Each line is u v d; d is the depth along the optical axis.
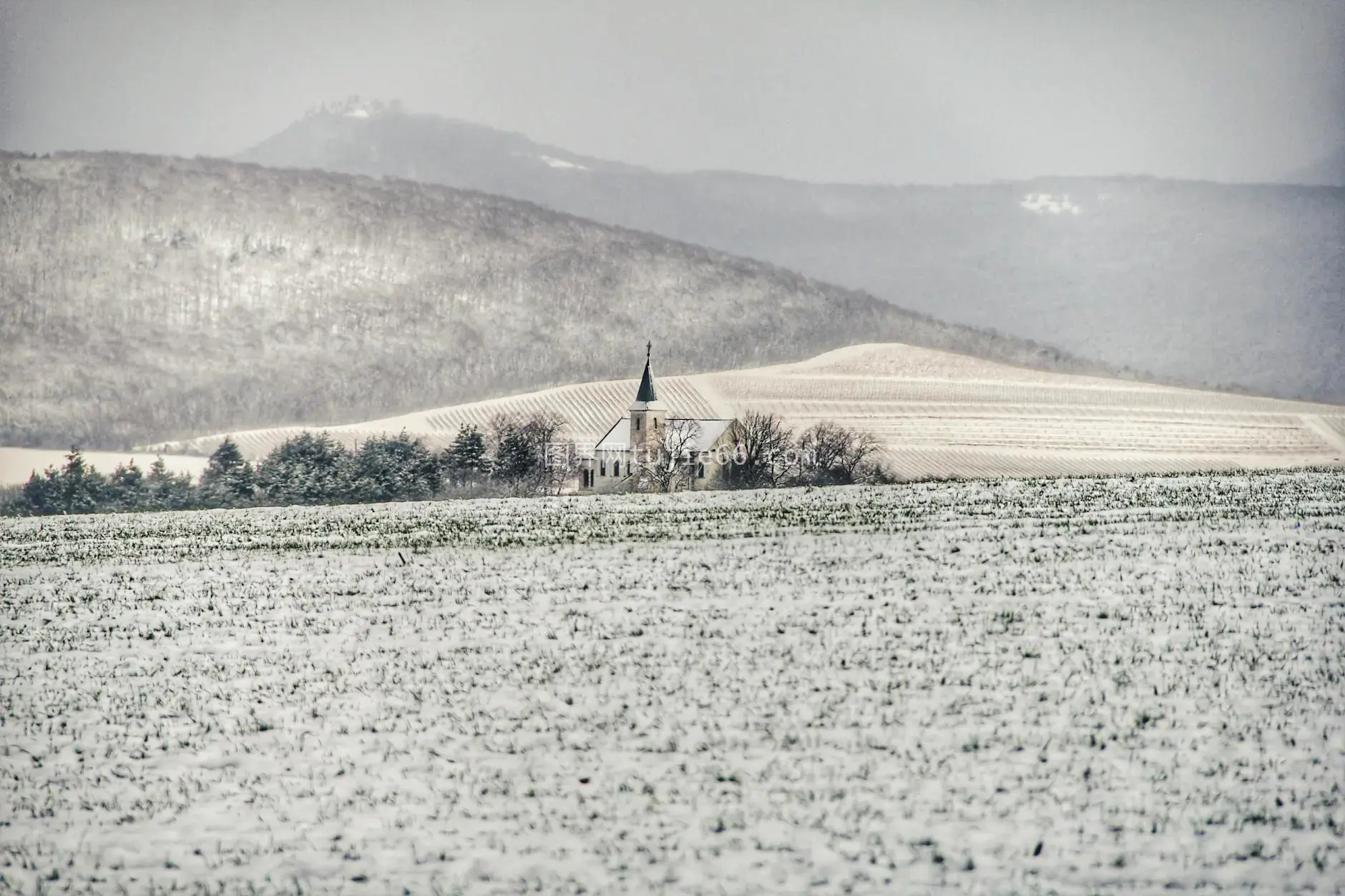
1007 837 59.59
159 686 94.00
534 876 56.50
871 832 60.34
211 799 68.44
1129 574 126.75
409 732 79.31
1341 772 67.31
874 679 88.06
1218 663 89.94
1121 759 69.88
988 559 140.50
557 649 101.06
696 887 54.97
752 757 71.88
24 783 72.12
